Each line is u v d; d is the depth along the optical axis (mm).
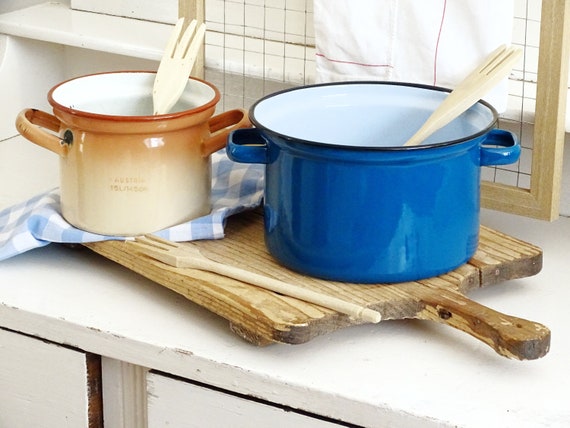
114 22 1444
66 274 1010
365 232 899
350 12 1100
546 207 1058
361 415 823
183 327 917
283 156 913
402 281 928
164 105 1014
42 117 1047
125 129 952
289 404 849
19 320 951
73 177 993
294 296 886
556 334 918
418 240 910
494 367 864
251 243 1018
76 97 1039
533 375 854
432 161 884
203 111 984
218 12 1396
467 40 1052
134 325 919
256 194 1093
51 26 1411
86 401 953
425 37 1069
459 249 937
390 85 1031
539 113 1028
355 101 1034
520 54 966
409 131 1033
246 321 868
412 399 818
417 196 892
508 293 993
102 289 983
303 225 919
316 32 1130
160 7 1436
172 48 1060
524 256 979
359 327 923
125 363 945
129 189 979
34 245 1015
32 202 1084
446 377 850
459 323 878
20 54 1447
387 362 870
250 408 872
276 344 892
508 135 953
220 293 896
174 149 987
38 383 971
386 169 878
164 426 921
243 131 972
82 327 919
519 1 1206
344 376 848
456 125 995
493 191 1082
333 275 926
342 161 876
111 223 991
